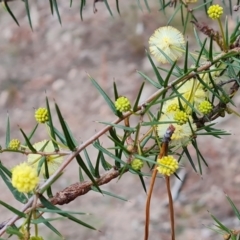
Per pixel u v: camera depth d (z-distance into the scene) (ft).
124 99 1.25
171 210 1.24
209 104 1.35
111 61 6.24
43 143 1.31
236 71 1.45
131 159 1.24
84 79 6.11
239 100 5.07
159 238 4.31
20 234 1.13
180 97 1.29
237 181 4.59
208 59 1.35
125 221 4.52
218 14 1.38
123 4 6.64
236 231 1.34
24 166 1.16
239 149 4.81
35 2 7.09
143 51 6.20
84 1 1.55
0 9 7.18
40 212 1.21
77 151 1.21
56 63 6.41
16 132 5.59
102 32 6.54
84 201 4.73
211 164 4.75
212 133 1.34
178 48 1.43
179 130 1.33
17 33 6.84
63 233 4.44
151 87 5.67
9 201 4.70
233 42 1.40
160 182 4.73
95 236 4.42
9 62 6.50
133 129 1.24
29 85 6.18
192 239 4.22
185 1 1.54
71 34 6.63
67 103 5.88
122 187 4.79
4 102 5.99
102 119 5.52
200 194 4.57
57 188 4.84
